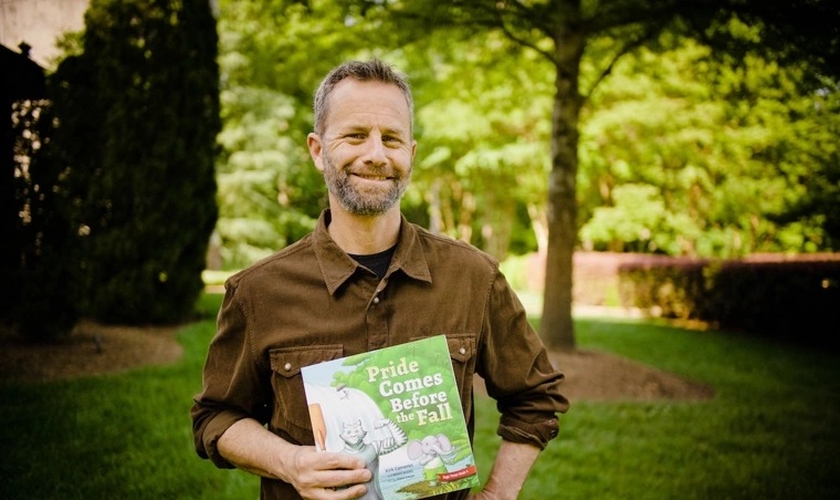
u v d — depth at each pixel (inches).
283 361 48.9
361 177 50.1
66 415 150.6
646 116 414.3
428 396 47.3
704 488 129.5
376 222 51.7
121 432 143.9
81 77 248.1
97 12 253.9
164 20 264.8
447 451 46.6
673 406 190.5
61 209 204.4
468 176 761.0
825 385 233.0
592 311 494.3
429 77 377.4
